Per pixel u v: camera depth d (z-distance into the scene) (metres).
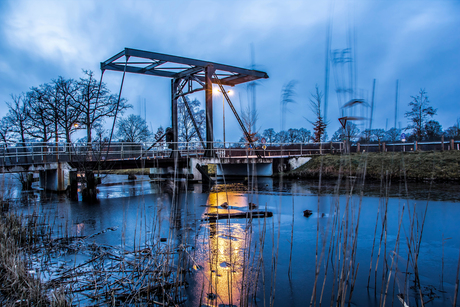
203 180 21.58
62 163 16.47
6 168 14.46
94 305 3.79
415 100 31.02
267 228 7.99
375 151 21.78
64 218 9.74
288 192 15.30
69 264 5.35
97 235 7.51
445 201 11.09
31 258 5.60
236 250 6.16
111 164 17.67
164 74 23.20
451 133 26.06
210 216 9.28
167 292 4.29
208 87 21.20
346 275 3.86
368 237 7.12
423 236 7.07
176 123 24.38
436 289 4.42
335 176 20.72
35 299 3.71
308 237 7.12
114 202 13.35
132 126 35.66
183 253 5.24
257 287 4.57
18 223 7.54
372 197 12.64
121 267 4.98
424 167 17.28
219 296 4.22
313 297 3.41
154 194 16.03
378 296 4.23
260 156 24.97
